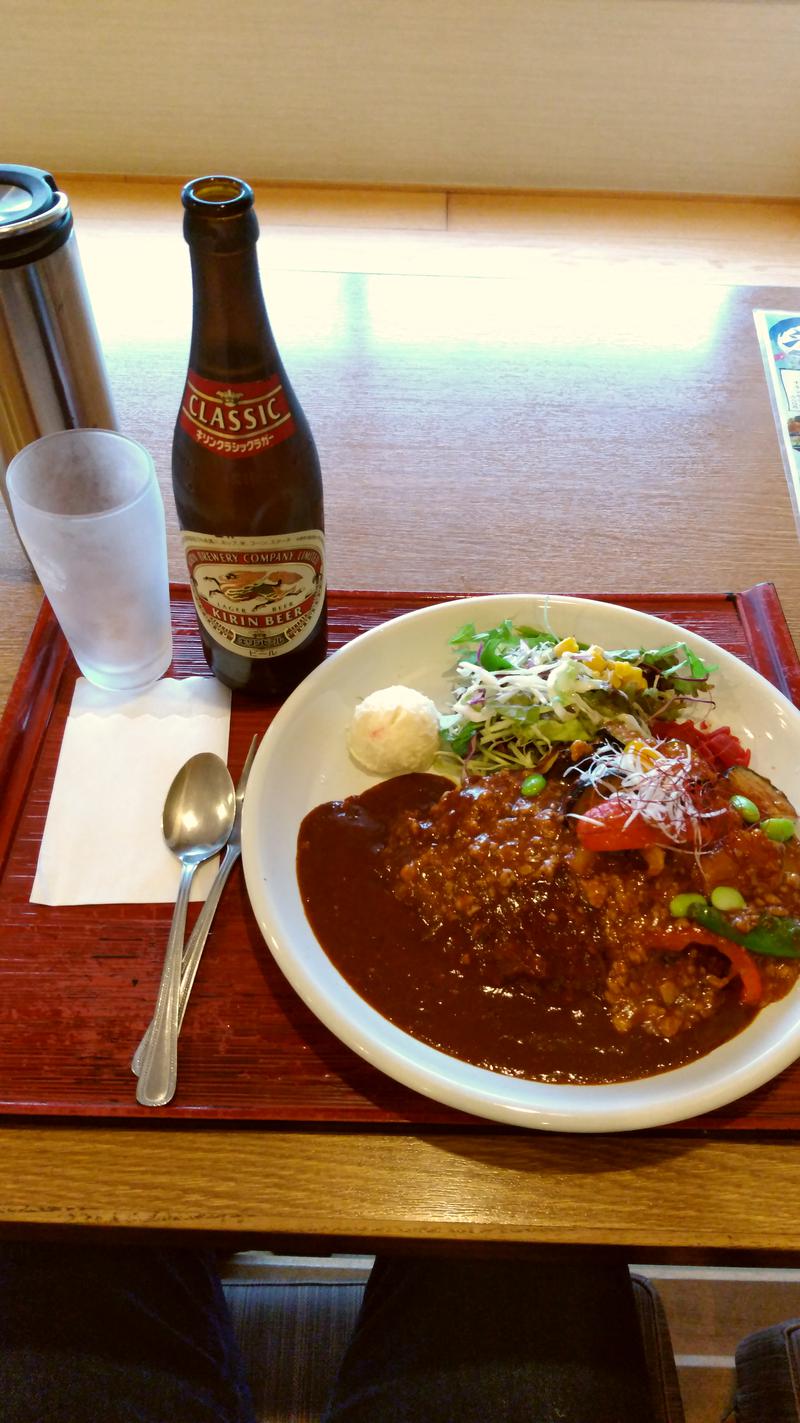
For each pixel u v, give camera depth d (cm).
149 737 123
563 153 286
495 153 286
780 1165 92
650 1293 140
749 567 148
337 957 104
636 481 160
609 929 104
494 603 131
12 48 260
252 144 283
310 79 267
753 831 108
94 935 107
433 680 133
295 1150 93
